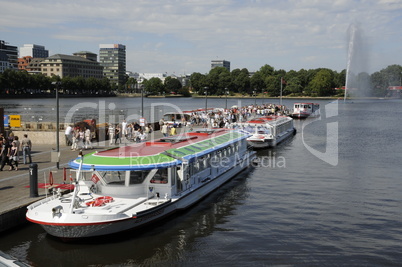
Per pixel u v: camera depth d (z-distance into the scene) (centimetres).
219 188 3019
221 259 1792
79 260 1727
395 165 4006
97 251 1809
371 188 3067
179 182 2334
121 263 1722
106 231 1858
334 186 3127
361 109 14675
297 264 1762
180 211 2348
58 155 2784
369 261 1802
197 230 2117
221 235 2061
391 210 2519
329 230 2166
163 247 1888
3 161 2731
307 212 2464
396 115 11650
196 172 2606
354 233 2125
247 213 2425
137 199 2083
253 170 3734
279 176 3475
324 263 1778
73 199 1836
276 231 2136
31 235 1912
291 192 2934
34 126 4778
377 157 4497
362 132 7212
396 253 1886
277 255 1844
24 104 16425
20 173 2677
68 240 1828
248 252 1869
